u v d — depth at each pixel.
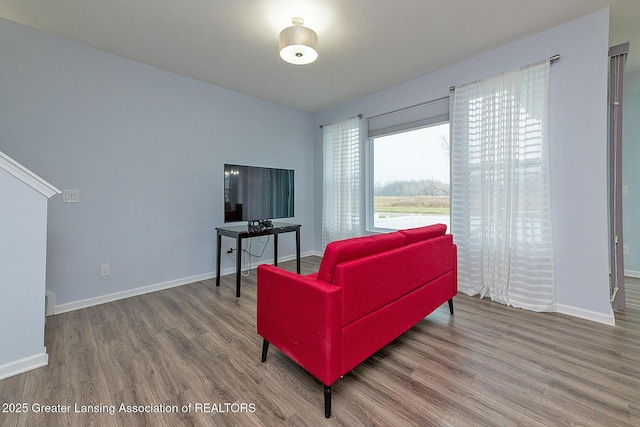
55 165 2.50
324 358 1.33
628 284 3.21
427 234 2.16
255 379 1.60
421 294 2.01
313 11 2.16
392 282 1.71
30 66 2.38
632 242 3.49
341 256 1.44
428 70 3.20
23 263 1.66
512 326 2.22
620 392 1.46
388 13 2.19
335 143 4.44
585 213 2.32
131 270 2.96
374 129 3.96
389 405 1.39
